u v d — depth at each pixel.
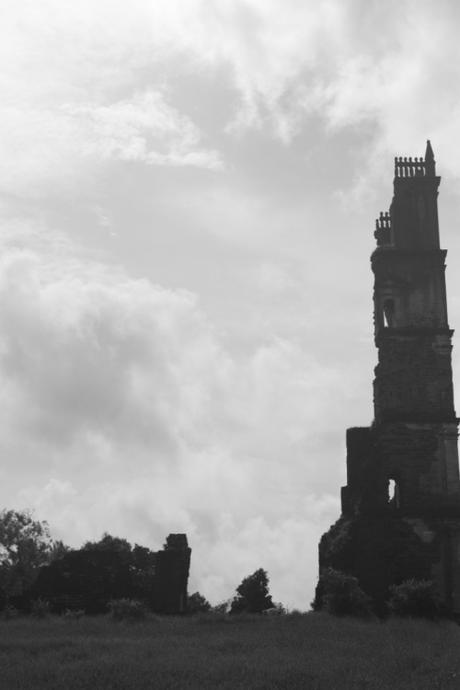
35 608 56.12
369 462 64.12
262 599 66.69
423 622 53.25
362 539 62.00
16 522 95.19
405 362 66.00
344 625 48.22
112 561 61.62
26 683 28.31
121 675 29.42
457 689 27.77
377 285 67.94
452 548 62.03
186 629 46.22
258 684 28.25
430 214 69.44
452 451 64.12
